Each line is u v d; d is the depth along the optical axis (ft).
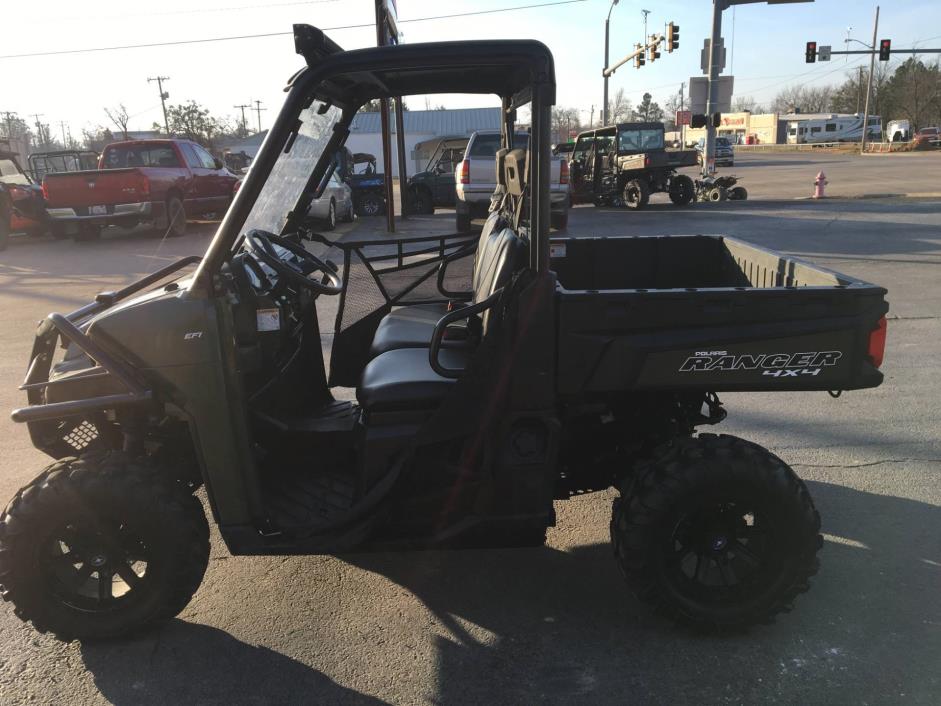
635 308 8.32
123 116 175.94
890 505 11.85
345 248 13.01
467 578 10.24
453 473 8.84
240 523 8.63
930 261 32.04
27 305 28.27
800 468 13.23
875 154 171.53
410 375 9.46
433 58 7.92
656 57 87.30
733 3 68.44
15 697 8.07
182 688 8.18
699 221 50.19
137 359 8.16
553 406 8.59
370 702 7.94
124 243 46.85
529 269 8.35
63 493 8.19
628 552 8.55
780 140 269.03
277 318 9.09
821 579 9.97
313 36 7.86
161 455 9.57
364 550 8.84
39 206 47.96
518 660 8.54
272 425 9.45
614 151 63.26
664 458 8.57
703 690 7.98
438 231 48.91
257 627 9.23
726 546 8.73
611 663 8.45
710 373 8.48
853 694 7.87
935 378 17.75
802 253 35.29
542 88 7.88
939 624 9.02
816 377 8.61
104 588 8.82
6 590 8.41
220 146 173.37
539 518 8.87
